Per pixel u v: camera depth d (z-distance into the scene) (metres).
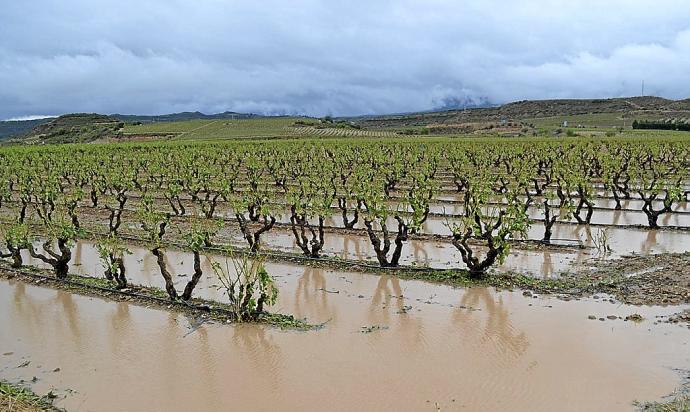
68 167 44.00
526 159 46.75
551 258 19.42
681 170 41.16
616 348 11.91
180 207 29.12
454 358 11.70
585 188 27.28
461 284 16.53
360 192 26.06
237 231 24.94
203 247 21.22
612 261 18.84
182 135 116.81
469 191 26.61
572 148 56.19
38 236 25.08
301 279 17.67
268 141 84.44
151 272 18.94
